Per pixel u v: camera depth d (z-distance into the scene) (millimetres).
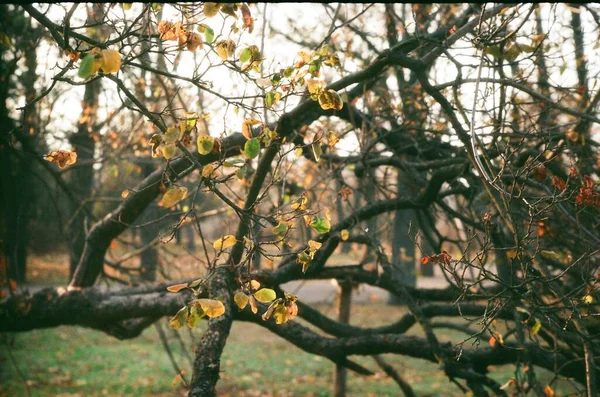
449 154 6445
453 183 6094
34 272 26641
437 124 6211
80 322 5746
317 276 5965
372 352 5336
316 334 5543
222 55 3064
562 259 5055
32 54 7551
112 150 8148
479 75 3385
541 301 4234
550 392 4414
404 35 6344
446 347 5062
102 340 16719
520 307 4809
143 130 8000
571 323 3889
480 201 5113
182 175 3072
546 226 5254
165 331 17516
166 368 14156
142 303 5598
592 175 5699
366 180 7016
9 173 8891
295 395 12633
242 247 4418
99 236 5844
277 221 3191
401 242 15602
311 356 15961
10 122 6559
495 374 13867
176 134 2744
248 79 3289
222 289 4152
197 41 3086
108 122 8133
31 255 28938
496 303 3807
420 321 5258
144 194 5488
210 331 3863
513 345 5121
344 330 6059
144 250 7469
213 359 3660
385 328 6133
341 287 8359
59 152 3236
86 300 5707
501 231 4895
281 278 5465
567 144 5062
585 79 5836
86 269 5949
